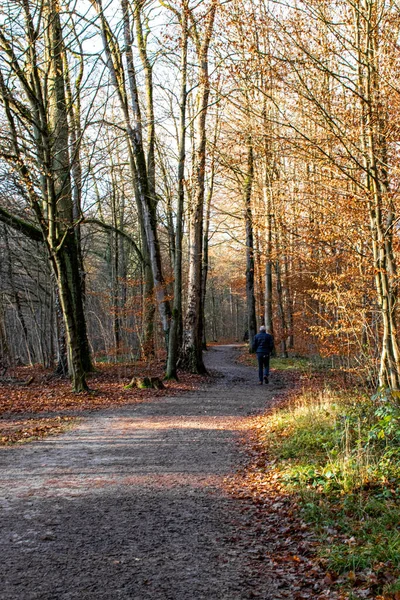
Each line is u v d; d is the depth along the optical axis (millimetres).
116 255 28438
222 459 8148
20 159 12789
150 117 20047
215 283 59531
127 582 3990
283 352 28672
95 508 5684
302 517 5516
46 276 26484
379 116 9672
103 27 14594
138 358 25250
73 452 8289
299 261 18734
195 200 19422
